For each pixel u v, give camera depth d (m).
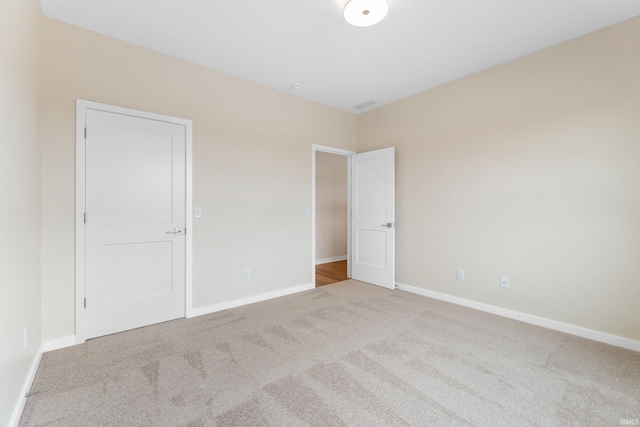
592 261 2.35
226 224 3.07
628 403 1.58
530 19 2.18
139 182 2.54
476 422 1.43
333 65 2.90
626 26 2.19
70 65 2.23
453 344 2.26
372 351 2.14
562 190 2.49
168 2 2.01
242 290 3.19
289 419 1.45
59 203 2.18
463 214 3.17
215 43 2.52
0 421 1.23
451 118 3.27
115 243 2.42
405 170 3.75
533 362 1.99
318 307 3.11
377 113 4.10
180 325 2.62
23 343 1.60
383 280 3.89
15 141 1.48
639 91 2.14
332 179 5.95
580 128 2.40
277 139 3.49
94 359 2.01
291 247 3.64
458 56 2.72
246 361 2.00
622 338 2.21
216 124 2.99
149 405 1.54
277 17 2.17
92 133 2.31
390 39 2.46
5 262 1.31
